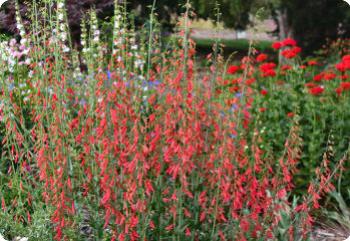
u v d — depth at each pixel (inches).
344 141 241.0
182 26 157.9
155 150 157.0
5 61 223.1
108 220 151.2
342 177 231.6
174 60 163.9
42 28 186.9
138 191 154.5
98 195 163.9
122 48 177.9
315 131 235.5
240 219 159.8
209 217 161.9
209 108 160.2
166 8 571.5
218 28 165.9
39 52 178.7
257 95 275.3
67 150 166.9
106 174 150.4
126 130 153.7
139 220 155.0
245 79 167.8
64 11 185.3
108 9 362.9
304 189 233.1
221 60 165.5
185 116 152.2
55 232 173.2
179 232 152.1
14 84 230.7
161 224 156.7
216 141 160.6
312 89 265.9
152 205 160.7
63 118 168.4
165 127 155.3
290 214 174.1
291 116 250.2
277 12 717.3
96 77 178.1
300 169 237.9
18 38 291.7
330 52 530.9
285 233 167.0
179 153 149.5
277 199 167.3
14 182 189.3
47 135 168.1
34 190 187.0
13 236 180.5
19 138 181.0
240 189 152.9
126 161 152.4
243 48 809.5
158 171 153.9
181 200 152.6
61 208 160.2
